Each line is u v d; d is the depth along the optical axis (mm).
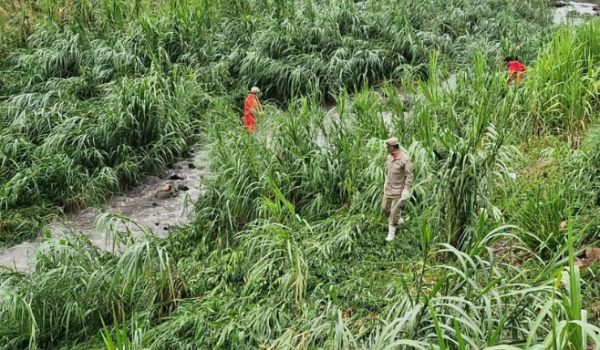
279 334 5801
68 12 15273
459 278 4906
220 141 9227
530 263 6117
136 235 9109
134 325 6320
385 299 5941
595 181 7137
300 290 6234
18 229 9211
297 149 8844
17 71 13414
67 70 13531
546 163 8430
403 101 12430
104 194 10320
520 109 9484
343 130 9820
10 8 16031
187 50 14133
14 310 6168
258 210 8164
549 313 4352
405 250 7102
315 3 16828
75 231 9273
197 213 8781
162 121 11641
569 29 12047
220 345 5785
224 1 16156
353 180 8508
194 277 7152
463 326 4422
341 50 14336
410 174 7246
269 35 14586
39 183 9977
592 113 9430
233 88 13852
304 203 8648
